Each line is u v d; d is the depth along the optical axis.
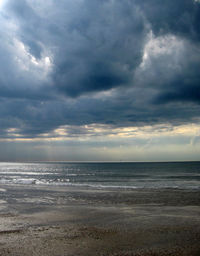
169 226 9.30
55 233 8.32
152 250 6.54
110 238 7.69
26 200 16.66
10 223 9.91
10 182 33.81
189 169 89.81
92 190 22.83
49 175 59.06
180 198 17.56
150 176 51.59
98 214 11.76
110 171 79.38
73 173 69.19
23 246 6.88
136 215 11.50
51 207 13.82
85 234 8.19
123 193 20.58
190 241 7.36
